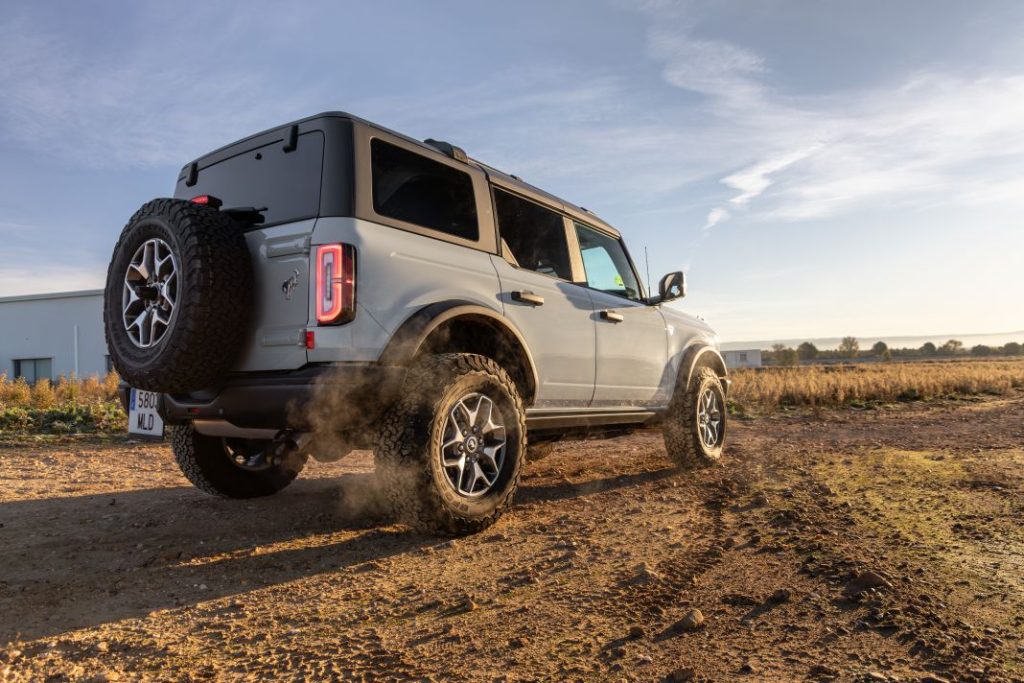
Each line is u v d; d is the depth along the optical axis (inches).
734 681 71.7
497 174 169.8
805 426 396.2
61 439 314.0
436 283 138.0
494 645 84.8
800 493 171.0
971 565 108.0
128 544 137.3
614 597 101.2
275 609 100.0
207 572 118.6
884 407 581.9
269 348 127.3
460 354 138.6
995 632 82.4
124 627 93.3
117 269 135.7
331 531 148.1
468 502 135.6
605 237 211.6
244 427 133.1
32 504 176.2
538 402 165.9
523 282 162.1
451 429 135.5
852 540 124.2
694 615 89.3
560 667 77.7
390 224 132.7
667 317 224.7
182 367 122.2
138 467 246.2
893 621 86.4
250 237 133.4
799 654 78.2
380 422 130.6
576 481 206.7
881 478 189.5
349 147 129.9
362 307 122.9
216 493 178.2
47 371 1293.1
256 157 142.8
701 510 159.2
